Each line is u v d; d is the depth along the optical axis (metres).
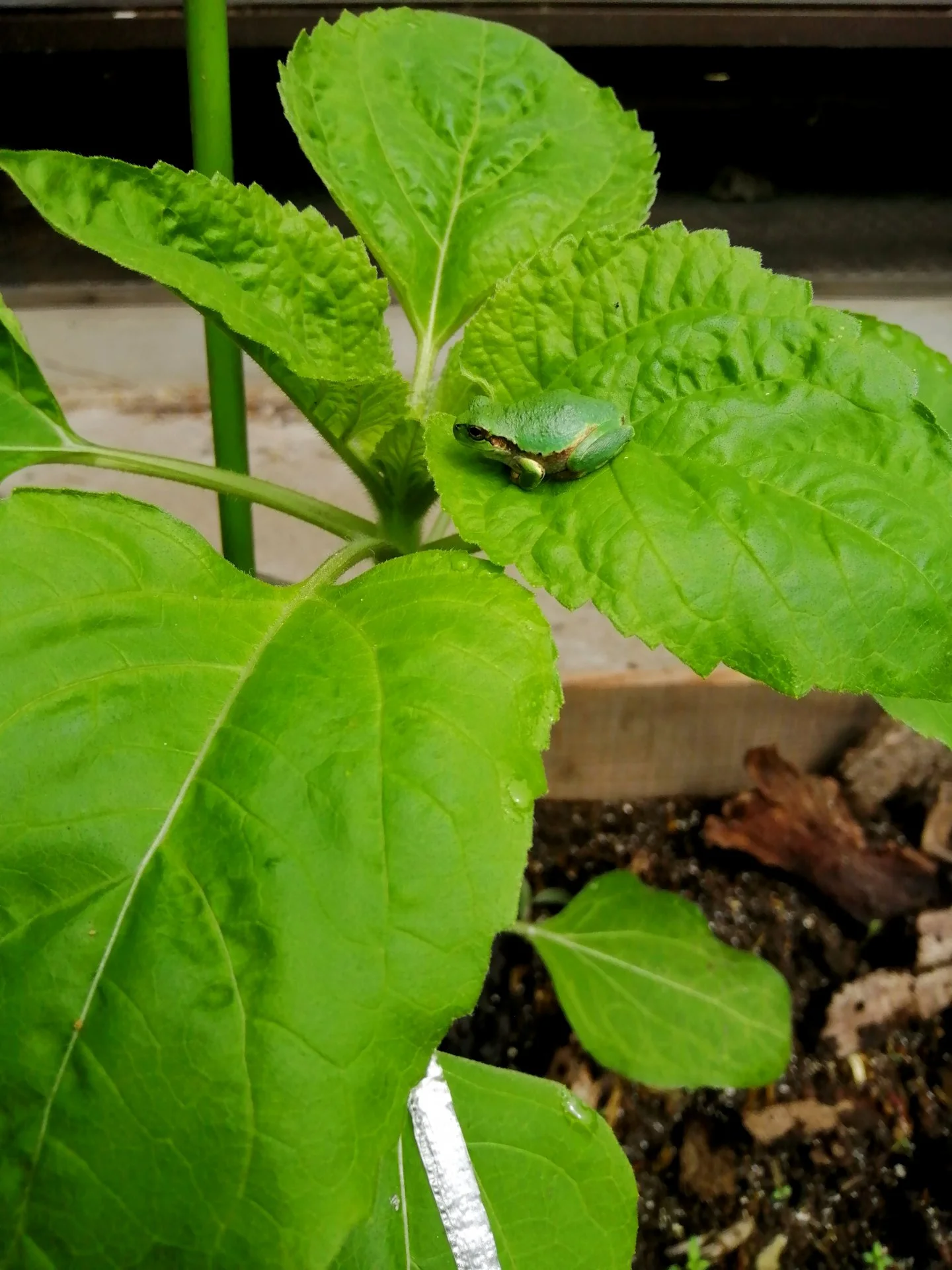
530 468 0.16
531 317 0.18
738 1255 0.24
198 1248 0.11
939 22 0.36
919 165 0.42
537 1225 0.17
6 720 0.13
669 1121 0.26
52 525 0.14
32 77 0.35
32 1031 0.11
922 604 0.15
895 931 0.28
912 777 0.30
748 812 0.30
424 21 0.22
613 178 0.22
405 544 0.21
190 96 0.18
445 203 0.22
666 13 0.35
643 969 0.25
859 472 0.16
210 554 0.16
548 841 0.31
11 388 0.18
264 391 0.45
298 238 0.18
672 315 0.18
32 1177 0.11
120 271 0.41
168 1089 0.11
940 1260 0.24
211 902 0.12
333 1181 0.11
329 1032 0.11
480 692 0.13
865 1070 0.27
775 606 0.15
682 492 0.16
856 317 0.23
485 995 0.28
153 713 0.13
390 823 0.12
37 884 0.12
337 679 0.13
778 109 0.40
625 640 0.40
